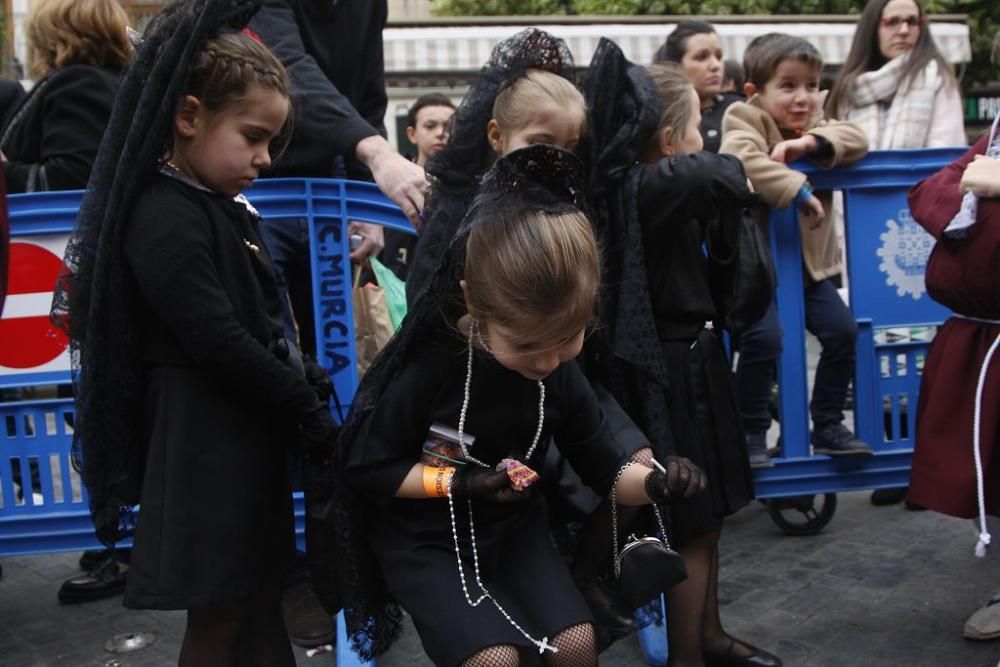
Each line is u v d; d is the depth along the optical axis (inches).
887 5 161.2
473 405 71.4
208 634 81.6
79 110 124.9
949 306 107.3
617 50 93.1
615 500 77.9
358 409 72.2
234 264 76.2
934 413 106.3
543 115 83.9
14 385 111.0
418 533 72.7
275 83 75.3
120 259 72.9
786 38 133.4
